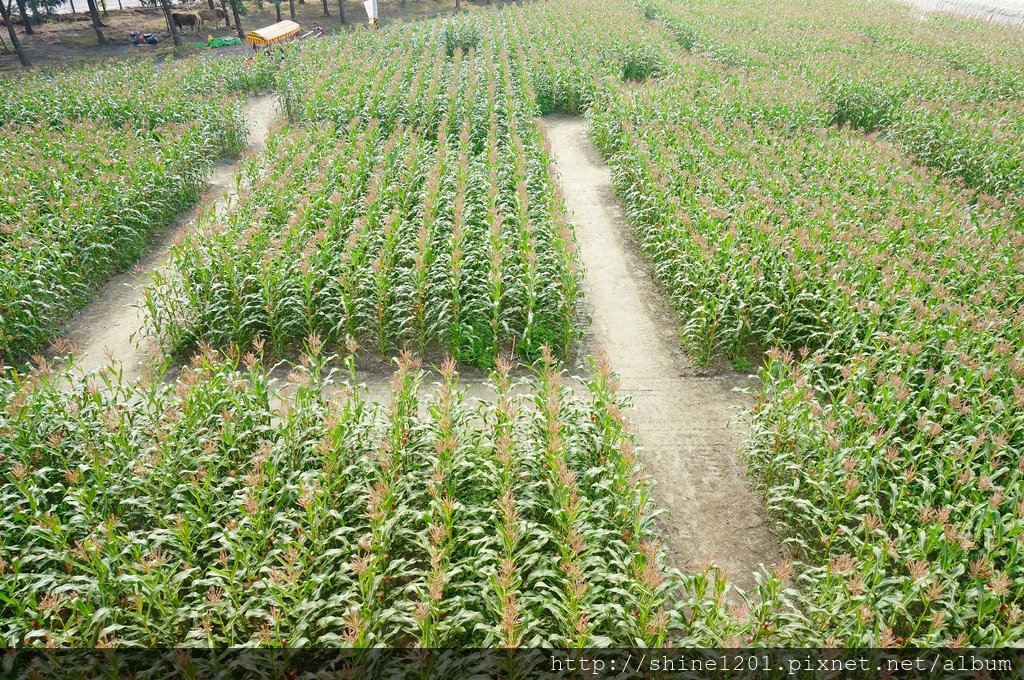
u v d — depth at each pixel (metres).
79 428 7.58
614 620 5.92
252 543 6.55
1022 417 7.68
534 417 8.03
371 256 11.98
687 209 13.38
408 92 23.11
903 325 9.45
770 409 8.30
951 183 17.17
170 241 15.23
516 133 19.42
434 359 11.02
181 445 7.37
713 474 8.59
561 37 32.59
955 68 27.69
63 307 12.08
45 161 16.03
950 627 5.96
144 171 15.84
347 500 7.09
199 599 5.94
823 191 14.43
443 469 6.98
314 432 7.67
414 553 6.97
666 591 6.04
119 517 6.87
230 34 44.41
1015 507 6.46
